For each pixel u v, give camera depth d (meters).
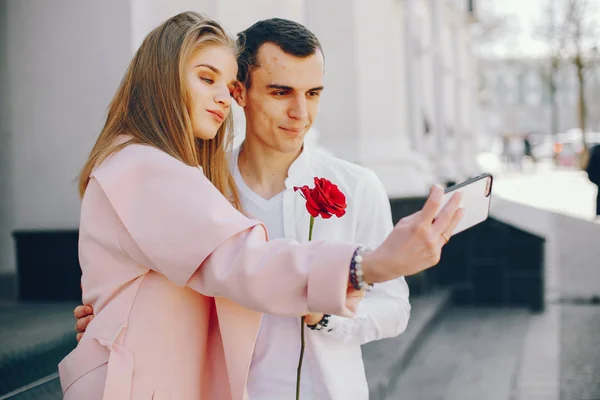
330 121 7.04
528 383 5.17
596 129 58.00
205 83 1.63
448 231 1.31
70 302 4.84
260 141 1.97
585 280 9.64
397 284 2.02
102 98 4.86
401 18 8.79
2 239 5.41
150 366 1.51
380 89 7.24
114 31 4.78
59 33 4.90
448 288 8.30
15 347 3.50
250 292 1.38
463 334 6.83
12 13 4.97
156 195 1.48
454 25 15.82
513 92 69.12
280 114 1.87
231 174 1.98
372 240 1.99
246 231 1.44
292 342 1.86
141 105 1.61
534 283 8.13
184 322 1.54
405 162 7.25
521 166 39.97
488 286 8.29
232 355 1.52
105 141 1.63
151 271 1.55
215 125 1.65
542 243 8.12
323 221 1.94
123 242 1.52
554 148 42.34
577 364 5.67
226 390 1.60
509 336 6.71
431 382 5.21
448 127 14.41
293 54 1.83
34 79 4.97
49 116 4.97
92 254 1.57
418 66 10.43
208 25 1.63
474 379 5.31
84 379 1.53
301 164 1.97
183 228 1.44
